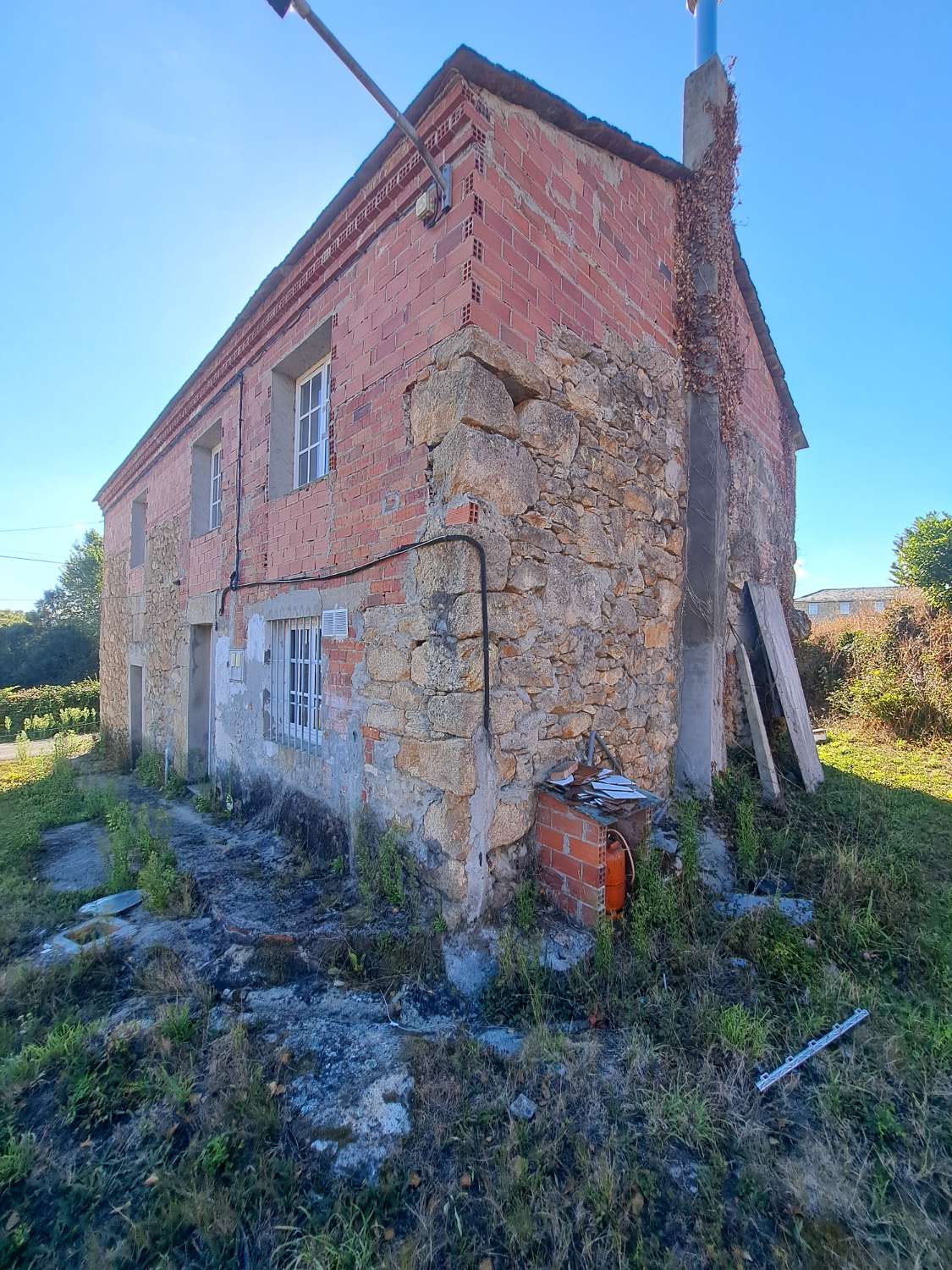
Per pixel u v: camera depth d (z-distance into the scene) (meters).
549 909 3.10
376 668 3.50
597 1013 2.42
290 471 5.20
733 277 5.53
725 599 5.25
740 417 5.98
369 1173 1.76
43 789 7.42
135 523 9.61
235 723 5.65
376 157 3.37
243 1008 2.51
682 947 2.79
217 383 6.24
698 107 5.25
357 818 3.64
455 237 2.99
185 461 7.26
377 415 3.59
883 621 8.70
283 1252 1.54
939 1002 2.52
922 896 3.40
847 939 2.98
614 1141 1.83
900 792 5.27
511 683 3.08
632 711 4.20
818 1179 1.73
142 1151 1.86
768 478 7.01
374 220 3.61
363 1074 2.12
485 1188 1.70
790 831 4.35
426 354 3.15
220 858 4.24
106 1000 2.67
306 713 4.58
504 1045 2.27
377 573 3.52
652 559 4.46
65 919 3.51
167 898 3.53
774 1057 2.21
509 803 3.07
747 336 6.23
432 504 3.08
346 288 4.00
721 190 5.21
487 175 2.98
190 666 6.93
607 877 3.00
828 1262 1.51
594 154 3.85
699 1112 1.90
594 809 2.98
